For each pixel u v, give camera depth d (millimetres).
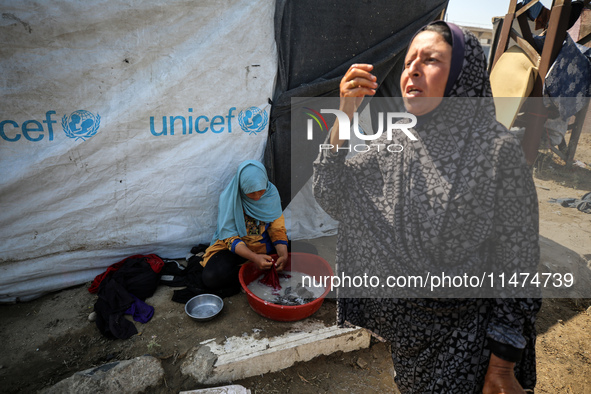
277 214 2914
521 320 1104
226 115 2900
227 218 2766
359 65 1173
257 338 2307
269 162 3107
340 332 2381
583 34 5535
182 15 2584
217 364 2104
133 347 2242
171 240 3025
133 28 2498
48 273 2707
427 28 1120
